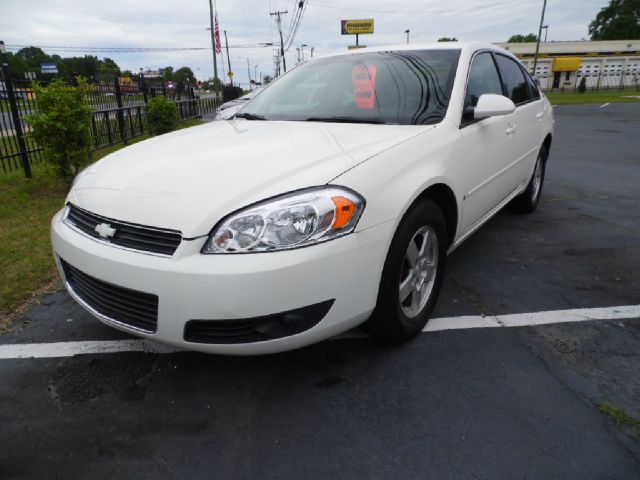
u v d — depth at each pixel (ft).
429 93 9.66
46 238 13.92
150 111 37.45
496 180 11.32
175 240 6.21
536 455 5.99
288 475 5.79
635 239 13.73
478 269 11.73
